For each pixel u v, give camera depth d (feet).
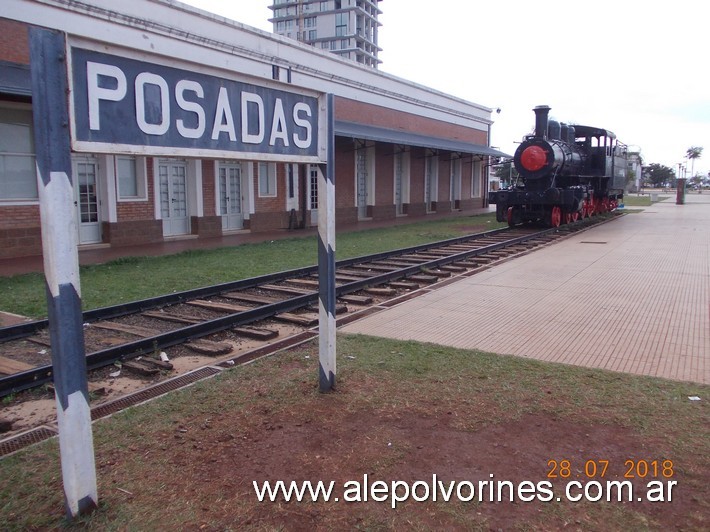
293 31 344.69
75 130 8.63
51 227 8.47
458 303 26.30
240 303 27.71
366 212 88.99
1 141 41.57
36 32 8.05
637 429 12.29
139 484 10.35
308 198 73.20
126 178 51.57
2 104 40.98
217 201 60.18
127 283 32.37
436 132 106.42
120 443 11.94
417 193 101.81
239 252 46.62
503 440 11.89
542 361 17.06
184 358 19.03
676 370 16.39
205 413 13.44
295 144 13.00
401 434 12.20
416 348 18.42
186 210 58.70
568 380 15.24
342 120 76.79
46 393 16.10
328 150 13.76
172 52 51.75
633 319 22.77
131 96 9.41
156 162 53.36
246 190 64.23
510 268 36.86
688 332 20.68
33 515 9.50
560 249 46.83
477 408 13.47
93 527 9.10
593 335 20.42
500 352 18.28
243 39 59.98
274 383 15.34
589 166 77.97
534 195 63.36
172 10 51.44
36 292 29.91
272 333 21.53
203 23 54.80
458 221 84.74
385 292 29.07
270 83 12.16
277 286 31.73
